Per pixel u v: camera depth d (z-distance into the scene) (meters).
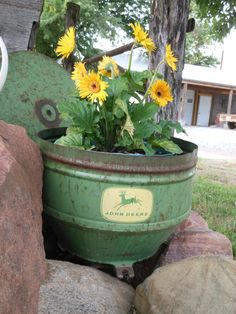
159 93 1.03
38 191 0.90
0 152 0.77
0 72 0.84
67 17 2.54
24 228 0.72
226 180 3.63
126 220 0.92
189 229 1.33
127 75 1.05
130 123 0.95
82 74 0.97
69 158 0.91
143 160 0.89
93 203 0.91
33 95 1.34
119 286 0.99
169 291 0.86
